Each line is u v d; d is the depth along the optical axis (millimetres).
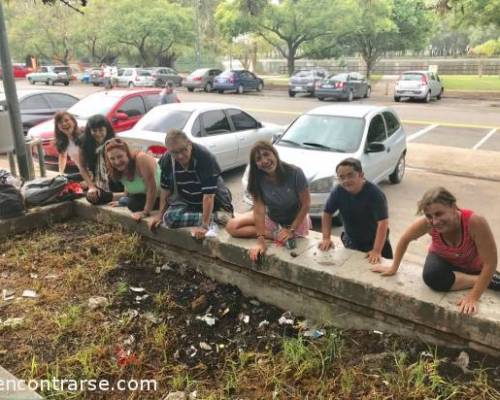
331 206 4008
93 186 5562
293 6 31375
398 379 3010
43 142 8922
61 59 48312
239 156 9133
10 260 4707
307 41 34219
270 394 3012
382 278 3555
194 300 4141
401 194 8320
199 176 4312
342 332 3646
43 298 4062
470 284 3295
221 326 3854
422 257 5656
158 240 4871
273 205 4090
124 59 54594
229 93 29000
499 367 3027
